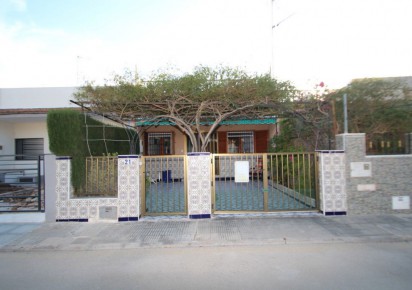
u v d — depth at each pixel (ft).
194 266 16.25
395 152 27.40
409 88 27.94
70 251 19.44
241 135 56.29
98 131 30.60
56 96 51.96
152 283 14.32
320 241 19.79
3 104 52.11
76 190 26.32
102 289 13.87
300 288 13.35
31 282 14.84
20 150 51.67
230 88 26.50
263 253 18.02
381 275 14.61
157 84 26.53
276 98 27.89
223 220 24.93
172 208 30.42
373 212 25.52
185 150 56.54
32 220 25.62
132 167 25.54
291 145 40.22
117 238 21.24
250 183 45.39
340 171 25.62
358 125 27.91
